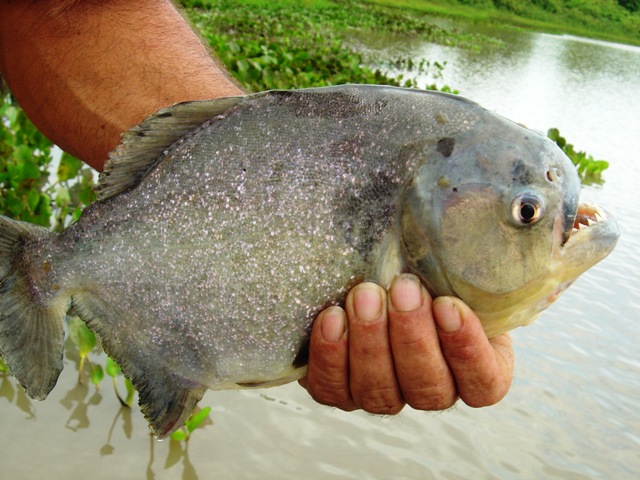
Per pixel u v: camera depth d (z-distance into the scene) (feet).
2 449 2.31
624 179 6.29
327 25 17.31
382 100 1.19
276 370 1.25
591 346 3.31
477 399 1.24
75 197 4.07
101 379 2.56
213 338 1.23
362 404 1.26
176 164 1.23
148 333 1.27
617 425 2.78
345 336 1.18
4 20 1.47
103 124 1.43
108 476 2.27
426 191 1.15
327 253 1.18
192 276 1.22
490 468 2.49
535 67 15.65
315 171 1.18
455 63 14.19
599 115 9.93
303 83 7.54
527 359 3.15
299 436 2.54
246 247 1.19
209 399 2.69
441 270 1.16
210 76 1.48
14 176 3.56
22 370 1.29
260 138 1.20
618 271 4.14
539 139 1.17
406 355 1.18
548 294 1.19
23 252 1.31
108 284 1.27
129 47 1.47
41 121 1.50
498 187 1.13
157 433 1.29
